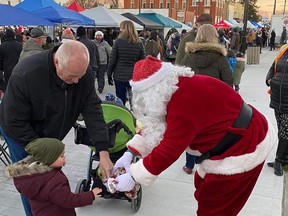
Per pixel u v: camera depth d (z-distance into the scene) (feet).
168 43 44.06
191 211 10.78
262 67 49.85
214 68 11.89
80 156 15.16
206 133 6.18
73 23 34.35
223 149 6.31
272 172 13.70
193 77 6.21
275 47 97.66
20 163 7.39
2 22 24.21
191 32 13.99
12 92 7.48
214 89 6.18
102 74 31.07
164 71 5.98
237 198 6.86
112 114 10.53
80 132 10.00
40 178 7.19
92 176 10.42
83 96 8.18
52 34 43.29
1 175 12.98
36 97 7.47
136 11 115.55
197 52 11.94
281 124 13.10
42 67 7.33
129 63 19.11
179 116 5.84
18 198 11.47
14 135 7.75
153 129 6.19
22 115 7.59
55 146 7.23
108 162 8.09
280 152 13.30
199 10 197.88
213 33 12.19
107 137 8.49
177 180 12.91
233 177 6.32
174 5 200.95
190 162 13.32
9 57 23.18
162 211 10.75
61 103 7.72
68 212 7.80
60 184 7.23
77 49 6.92
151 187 12.30
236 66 28.40
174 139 5.87
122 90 19.74
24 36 45.29
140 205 10.85
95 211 10.69
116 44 19.01
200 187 6.81
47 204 7.40
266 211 10.84
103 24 42.42
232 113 6.24
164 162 5.96
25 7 33.86
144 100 6.09
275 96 12.97
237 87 29.40
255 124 6.48
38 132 8.08
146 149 6.70
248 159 6.28
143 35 49.39
